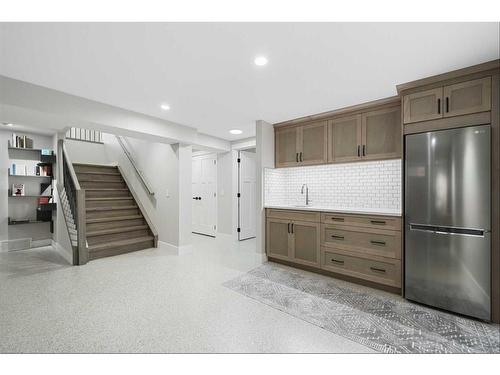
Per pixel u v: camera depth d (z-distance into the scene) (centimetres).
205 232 601
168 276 313
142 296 254
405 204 246
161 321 207
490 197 202
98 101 297
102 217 459
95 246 395
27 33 168
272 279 304
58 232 440
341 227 299
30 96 247
